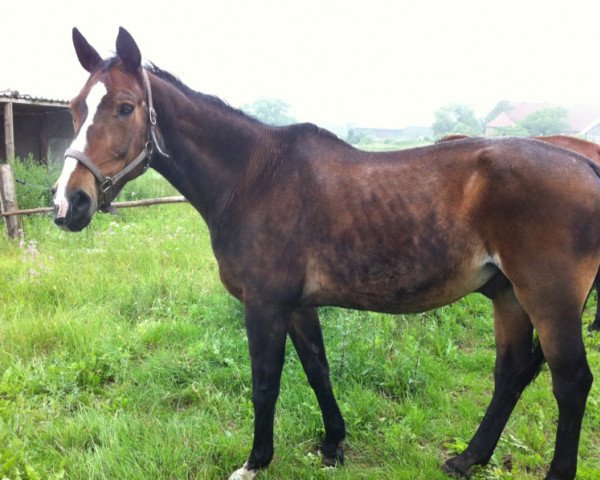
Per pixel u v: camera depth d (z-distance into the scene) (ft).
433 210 7.64
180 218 32.01
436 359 13.32
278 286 8.11
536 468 9.30
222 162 8.50
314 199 8.01
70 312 15.26
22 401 10.80
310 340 9.41
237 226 8.35
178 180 8.84
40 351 13.41
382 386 11.88
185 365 12.46
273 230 8.07
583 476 8.75
